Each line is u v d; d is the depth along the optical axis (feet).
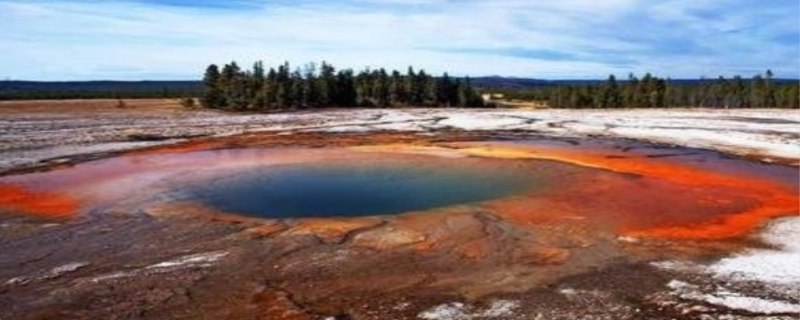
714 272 39.81
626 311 33.88
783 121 164.14
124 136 125.18
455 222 51.34
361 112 212.43
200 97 253.03
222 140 120.26
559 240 46.78
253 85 232.53
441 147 106.52
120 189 66.33
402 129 144.66
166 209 56.65
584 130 140.87
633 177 74.43
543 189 66.33
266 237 47.14
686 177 75.36
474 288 37.17
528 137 125.80
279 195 63.52
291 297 35.60
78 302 34.83
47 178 73.72
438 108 251.60
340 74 254.47
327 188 67.46
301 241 46.01
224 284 37.50
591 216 53.98
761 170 82.38
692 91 282.97
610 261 42.09
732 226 51.29
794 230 49.96
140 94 336.70
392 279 38.50
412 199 61.62
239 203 59.52
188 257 42.45
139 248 44.65
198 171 79.05
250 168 81.87
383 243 45.60
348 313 33.55
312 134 132.57
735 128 143.33
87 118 169.07
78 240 46.80
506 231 48.91
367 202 60.18
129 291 36.35
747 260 42.16
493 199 60.95
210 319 32.63
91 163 86.74
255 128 146.82
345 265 40.88
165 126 149.69
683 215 54.95
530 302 35.12
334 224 50.78
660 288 37.14
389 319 32.78
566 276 39.19
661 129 141.69
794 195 64.54
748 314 33.37
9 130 131.95
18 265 41.04
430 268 40.50
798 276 38.93
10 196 62.80
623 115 193.26
